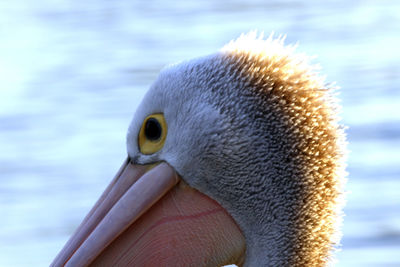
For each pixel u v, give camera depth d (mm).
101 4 42250
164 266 9227
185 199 9211
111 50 34250
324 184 8945
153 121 9336
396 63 29703
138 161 9477
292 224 8891
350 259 18625
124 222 9266
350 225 19672
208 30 36344
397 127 24000
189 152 9062
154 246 9273
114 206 9359
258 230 8977
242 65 9000
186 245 9188
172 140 9180
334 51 32219
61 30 38469
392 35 33688
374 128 24266
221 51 9242
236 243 9094
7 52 35062
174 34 35969
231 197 9016
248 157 8867
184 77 9156
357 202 20625
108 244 9305
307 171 8859
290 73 8945
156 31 36688
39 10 42438
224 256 9156
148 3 41375
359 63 30219
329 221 9016
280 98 8867
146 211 9328
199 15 38594
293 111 8844
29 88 29578
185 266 9188
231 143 8875
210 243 9148
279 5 39125
